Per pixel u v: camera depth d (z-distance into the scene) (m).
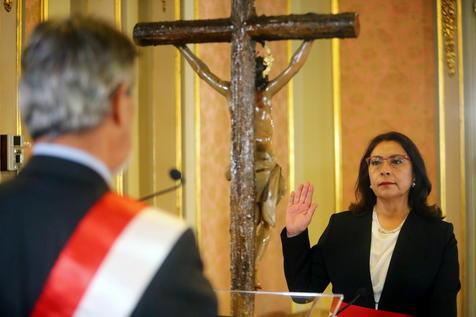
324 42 4.21
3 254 0.85
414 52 4.17
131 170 3.50
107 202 0.90
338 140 4.16
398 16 4.18
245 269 1.59
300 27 1.58
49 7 3.05
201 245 3.75
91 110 0.88
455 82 4.09
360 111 4.19
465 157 4.08
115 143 0.93
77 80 0.87
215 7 3.88
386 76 4.19
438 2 4.08
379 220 2.13
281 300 1.44
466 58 4.09
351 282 2.06
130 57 0.93
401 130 4.18
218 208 3.93
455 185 4.09
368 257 2.06
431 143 4.16
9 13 2.84
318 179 4.22
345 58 4.18
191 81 3.72
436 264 1.97
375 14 4.19
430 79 4.16
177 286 0.86
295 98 4.25
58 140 0.90
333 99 4.17
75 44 0.88
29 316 0.84
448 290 1.95
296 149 4.24
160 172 3.57
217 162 3.91
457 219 4.08
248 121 1.61
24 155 2.84
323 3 4.21
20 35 2.89
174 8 3.63
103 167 0.92
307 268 2.11
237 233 1.60
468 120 4.09
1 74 2.80
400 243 2.03
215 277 3.89
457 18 4.07
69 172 0.89
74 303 0.84
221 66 3.90
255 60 1.65
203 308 0.87
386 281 2.00
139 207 0.93
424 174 2.10
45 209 0.87
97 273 0.85
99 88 0.88
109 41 0.91
